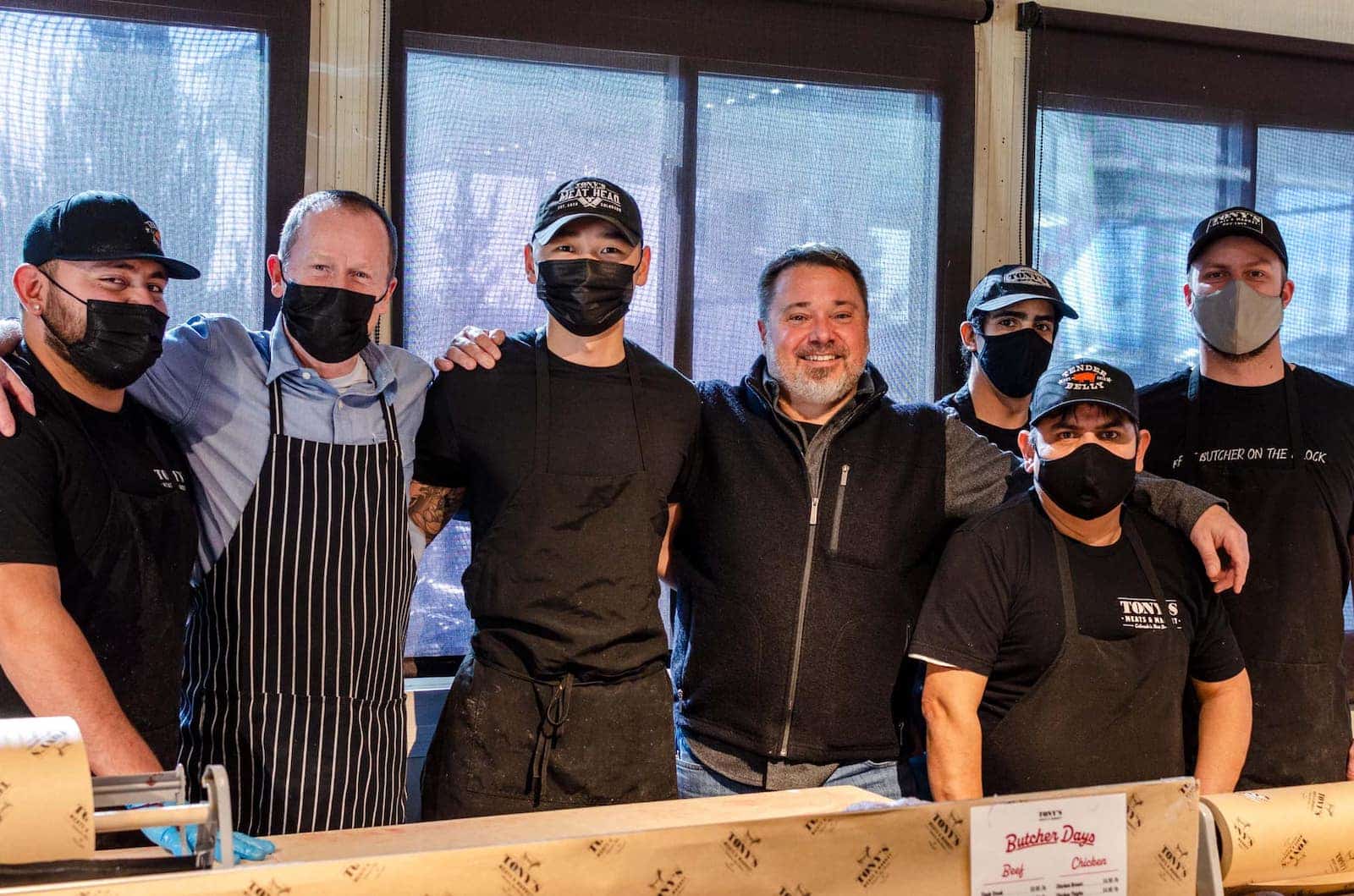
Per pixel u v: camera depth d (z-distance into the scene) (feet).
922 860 3.98
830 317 7.27
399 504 6.67
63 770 3.47
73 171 7.79
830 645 7.13
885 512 7.30
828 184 9.47
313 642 6.33
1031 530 6.79
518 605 6.67
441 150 8.59
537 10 8.69
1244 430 8.34
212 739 6.27
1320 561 8.20
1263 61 10.38
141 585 5.79
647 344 9.11
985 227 9.91
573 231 6.87
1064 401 6.56
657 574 7.03
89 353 5.61
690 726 7.39
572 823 4.74
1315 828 4.42
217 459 6.34
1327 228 10.64
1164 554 6.95
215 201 8.10
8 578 5.17
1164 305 10.22
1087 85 9.93
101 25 7.80
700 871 3.74
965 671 6.61
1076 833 4.15
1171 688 6.61
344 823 6.34
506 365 7.09
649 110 9.03
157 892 3.26
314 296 6.26
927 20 9.61
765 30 9.23
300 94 8.18
